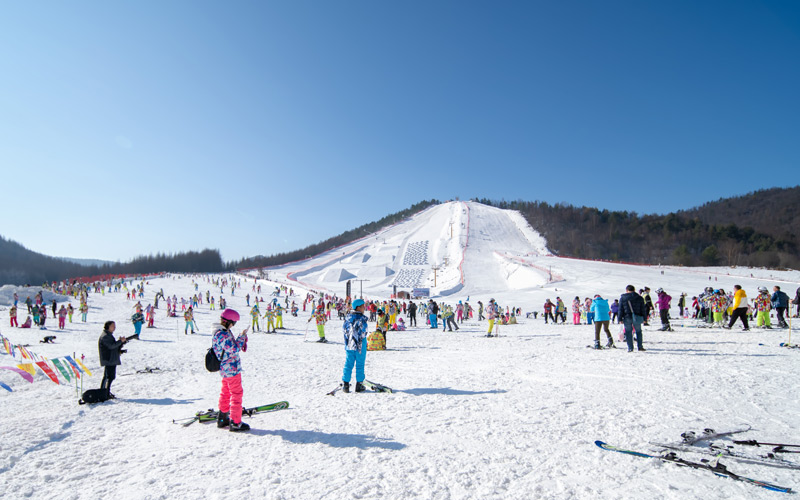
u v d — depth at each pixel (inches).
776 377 281.4
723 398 234.2
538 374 325.1
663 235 5236.2
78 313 1250.0
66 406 272.1
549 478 144.7
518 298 2086.6
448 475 148.8
